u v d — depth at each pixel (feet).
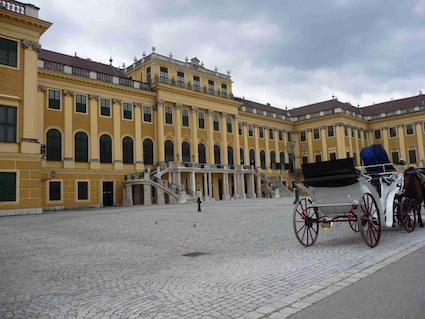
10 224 65.67
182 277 23.63
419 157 225.97
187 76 176.96
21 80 99.19
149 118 161.79
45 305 18.85
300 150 244.22
